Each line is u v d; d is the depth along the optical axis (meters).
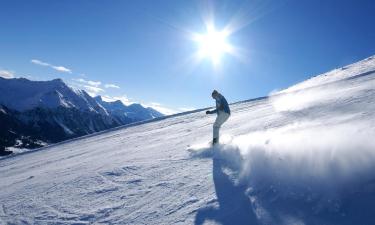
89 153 19.08
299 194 5.34
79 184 9.80
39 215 7.81
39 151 30.81
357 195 4.79
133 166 10.59
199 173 7.99
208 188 6.84
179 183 7.67
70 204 8.11
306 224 4.58
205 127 19.56
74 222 6.93
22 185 12.23
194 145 12.23
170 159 10.42
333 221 4.47
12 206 9.12
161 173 8.95
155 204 6.86
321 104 14.60
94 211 7.29
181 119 29.77
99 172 10.81
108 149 18.89
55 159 20.27
